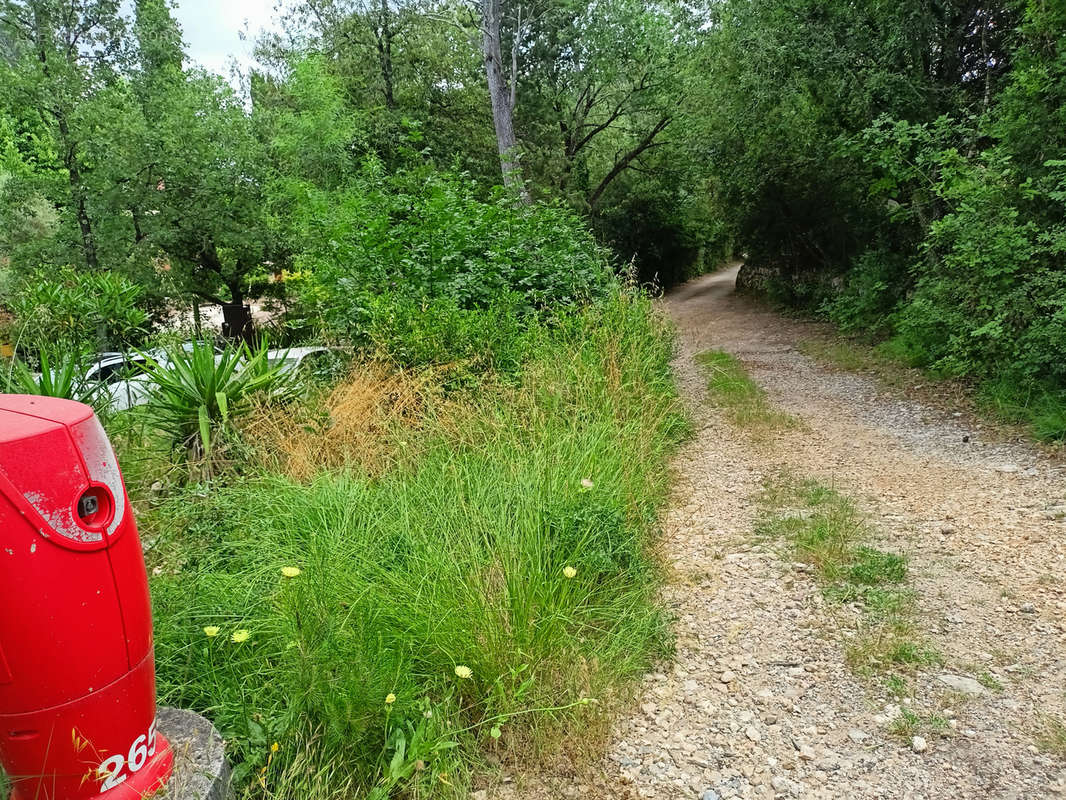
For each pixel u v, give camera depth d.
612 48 26.86
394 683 2.63
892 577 4.18
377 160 11.51
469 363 6.64
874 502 5.52
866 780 2.67
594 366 6.91
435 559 3.46
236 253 22.31
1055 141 8.03
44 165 23.70
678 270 38.50
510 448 5.13
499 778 2.68
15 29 16.95
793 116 15.46
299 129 22.02
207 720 2.37
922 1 11.41
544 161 27.31
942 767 2.71
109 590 1.86
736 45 14.80
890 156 10.19
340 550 3.50
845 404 9.08
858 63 12.64
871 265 14.60
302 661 2.44
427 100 27.05
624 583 3.91
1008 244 7.48
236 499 4.26
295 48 25.58
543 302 9.27
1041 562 4.29
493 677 2.91
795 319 18.56
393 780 2.40
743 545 4.80
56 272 16.98
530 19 20.81
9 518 1.66
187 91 20.30
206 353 5.46
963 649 3.46
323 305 8.75
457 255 8.95
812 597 4.02
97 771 1.87
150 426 5.49
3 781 1.86
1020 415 7.42
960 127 9.51
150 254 19.95
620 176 33.12
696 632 3.76
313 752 2.44
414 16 25.41
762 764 2.78
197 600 3.09
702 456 6.99
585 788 2.65
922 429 7.63
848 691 3.19
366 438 5.39
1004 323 7.85
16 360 5.53
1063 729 2.86
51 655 1.75
